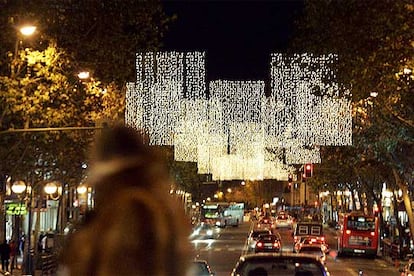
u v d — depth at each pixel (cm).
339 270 5697
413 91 3566
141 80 4662
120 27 4112
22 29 3116
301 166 11400
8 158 4306
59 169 5044
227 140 14025
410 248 6912
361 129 4988
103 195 512
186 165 10962
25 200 5084
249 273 1652
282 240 9456
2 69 3594
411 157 5394
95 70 4081
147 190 511
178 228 507
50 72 3519
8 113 3597
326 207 16125
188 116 11056
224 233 11900
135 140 528
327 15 3462
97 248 502
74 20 3966
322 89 3575
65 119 3953
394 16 3247
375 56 3303
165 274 501
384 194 9306
